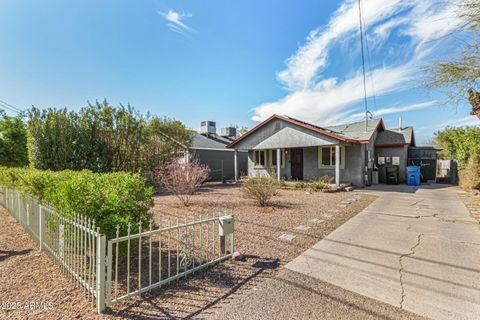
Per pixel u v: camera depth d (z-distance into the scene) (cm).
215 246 427
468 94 560
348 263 355
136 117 1292
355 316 231
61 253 331
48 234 388
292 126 1383
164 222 593
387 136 1630
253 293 273
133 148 1289
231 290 280
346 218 634
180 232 512
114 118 1220
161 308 244
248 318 227
